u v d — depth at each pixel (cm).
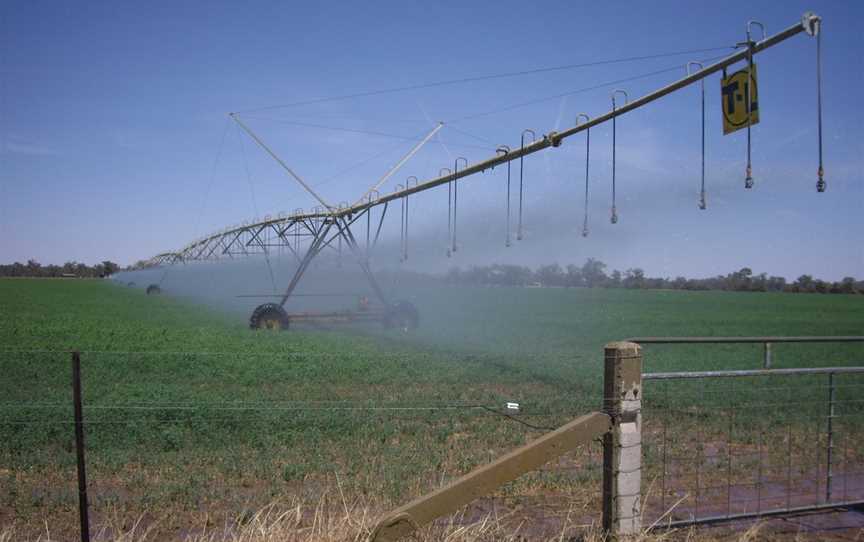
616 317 4238
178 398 1127
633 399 493
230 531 554
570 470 741
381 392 1248
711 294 9462
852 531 588
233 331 2462
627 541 489
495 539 530
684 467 775
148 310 4119
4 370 1402
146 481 706
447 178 1952
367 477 708
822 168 935
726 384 1390
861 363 1953
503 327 3119
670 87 1191
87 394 1155
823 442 893
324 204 2689
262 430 905
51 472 734
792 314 5197
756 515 611
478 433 918
